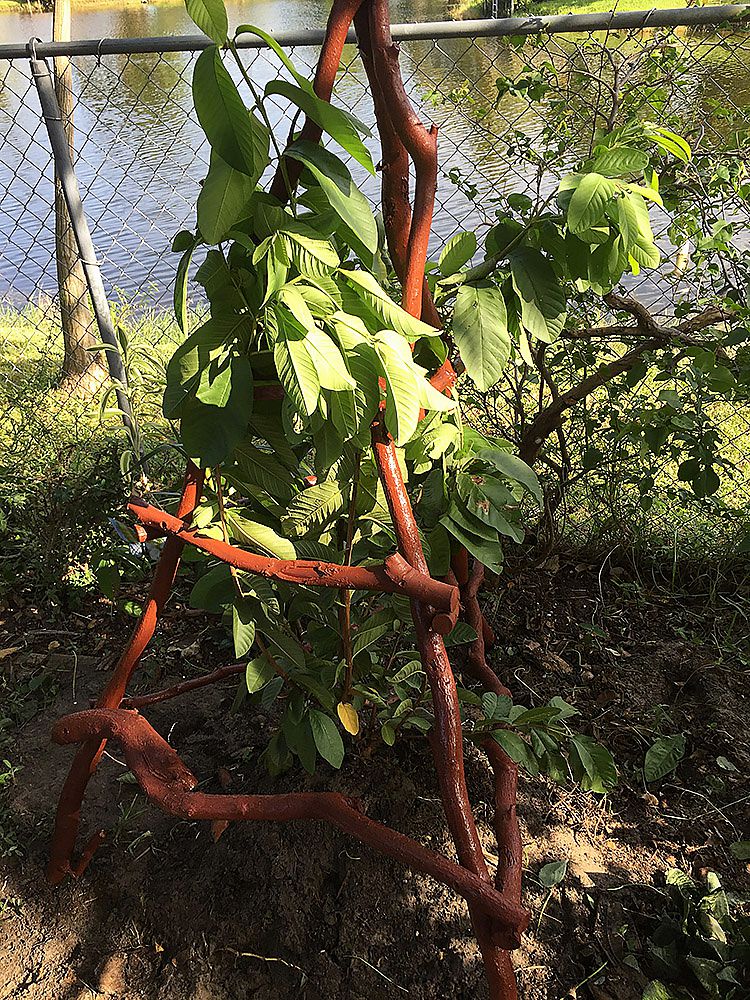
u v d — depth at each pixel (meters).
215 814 1.58
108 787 2.34
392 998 1.84
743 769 2.29
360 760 2.26
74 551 3.07
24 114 10.35
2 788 2.36
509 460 1.99
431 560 2.06
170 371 1.52
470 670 2.34
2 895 2.11
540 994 1.81
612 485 2.90
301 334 1.35
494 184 2.89
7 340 5.02
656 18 2.55
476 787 2.22
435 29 2.72
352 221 1.45
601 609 2.88
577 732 2.41
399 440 1.42
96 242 6.92
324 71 1.57
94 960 1.98
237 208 1.45
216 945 1.95
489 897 1.46
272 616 1.84
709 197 2.62
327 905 1.99
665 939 1.87
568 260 1.96
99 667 2.79
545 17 2.64
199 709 2.56
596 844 2.11
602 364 2.66
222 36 1.35
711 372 2.42
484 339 1.83
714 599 2.91
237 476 1.84
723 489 3.18
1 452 3.53
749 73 2.62
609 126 2.57
